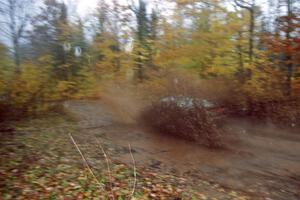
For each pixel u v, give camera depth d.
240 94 13.88
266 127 12.38
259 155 9.02
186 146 9.84
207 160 8.46
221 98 13.58
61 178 5.89
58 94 14.81
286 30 12.56
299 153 9.20
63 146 8.45
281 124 12.72
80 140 9.52
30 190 5.22
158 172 7.13
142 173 6.86
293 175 7.39
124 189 5.72
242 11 14.89
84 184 5.73
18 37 15.93
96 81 19.02
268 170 7.74
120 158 8.00
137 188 5.88
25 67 13.28
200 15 15.29
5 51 12.38
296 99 13.50
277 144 10.20
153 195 5.67
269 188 6.59
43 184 5.52
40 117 13.10
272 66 14.56
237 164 8.18
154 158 8.38
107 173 6.47
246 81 14.24
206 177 7.13
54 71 16.28
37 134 9.69
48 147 8.12
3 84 11.93
